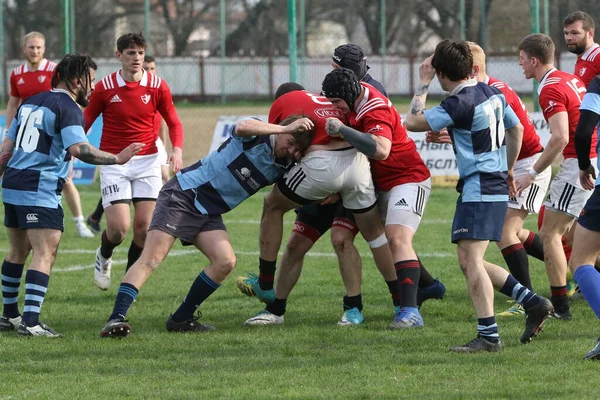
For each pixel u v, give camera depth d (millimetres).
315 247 27531
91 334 16203
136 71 20312
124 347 15062
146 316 18000
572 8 58906
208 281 16094
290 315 18047
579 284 13773
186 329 16406
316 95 16062
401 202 16406
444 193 38938
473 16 64562
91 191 42219
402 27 73938
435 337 15516
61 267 24391
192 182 15961
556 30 59781
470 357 13844
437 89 72500
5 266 16594
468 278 14281
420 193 16531
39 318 17844
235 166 15758
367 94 15422
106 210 20234
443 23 71062
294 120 15414
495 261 24547
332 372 13148
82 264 24875
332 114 15562
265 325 17031
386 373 13000
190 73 78000
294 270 17188
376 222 16891
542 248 18953
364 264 24250
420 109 14234
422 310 18141
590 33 20516
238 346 15109
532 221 32969
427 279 18234
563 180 17359
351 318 17094
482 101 14133
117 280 22547
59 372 13414
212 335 16047
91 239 29766
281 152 15445
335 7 75062
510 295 14805
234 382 12664
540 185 17859
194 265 24516
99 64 69125
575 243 13977
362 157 15875
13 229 16406
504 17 64188
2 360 14188
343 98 15203
